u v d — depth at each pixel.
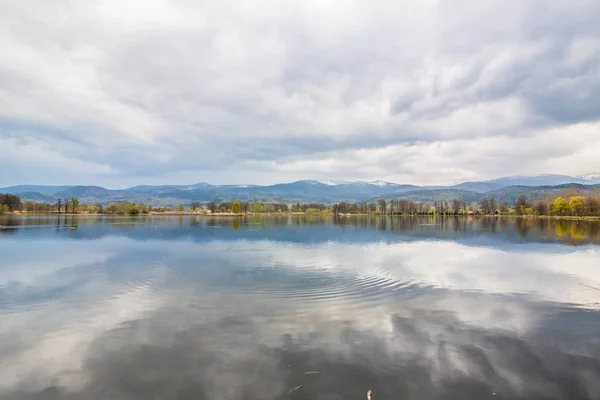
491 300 20.72
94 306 19.41
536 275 28.19
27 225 94.06
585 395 10.45
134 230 77.94
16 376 11.58
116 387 10.84
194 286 24.12
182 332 15.38
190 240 56.06
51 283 25.08
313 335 15.02
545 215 151.88
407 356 12.95
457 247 46.97
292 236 64.56
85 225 95.62
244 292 22.42
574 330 15.76
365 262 34.41
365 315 17.83
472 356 13.01
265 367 12.04
